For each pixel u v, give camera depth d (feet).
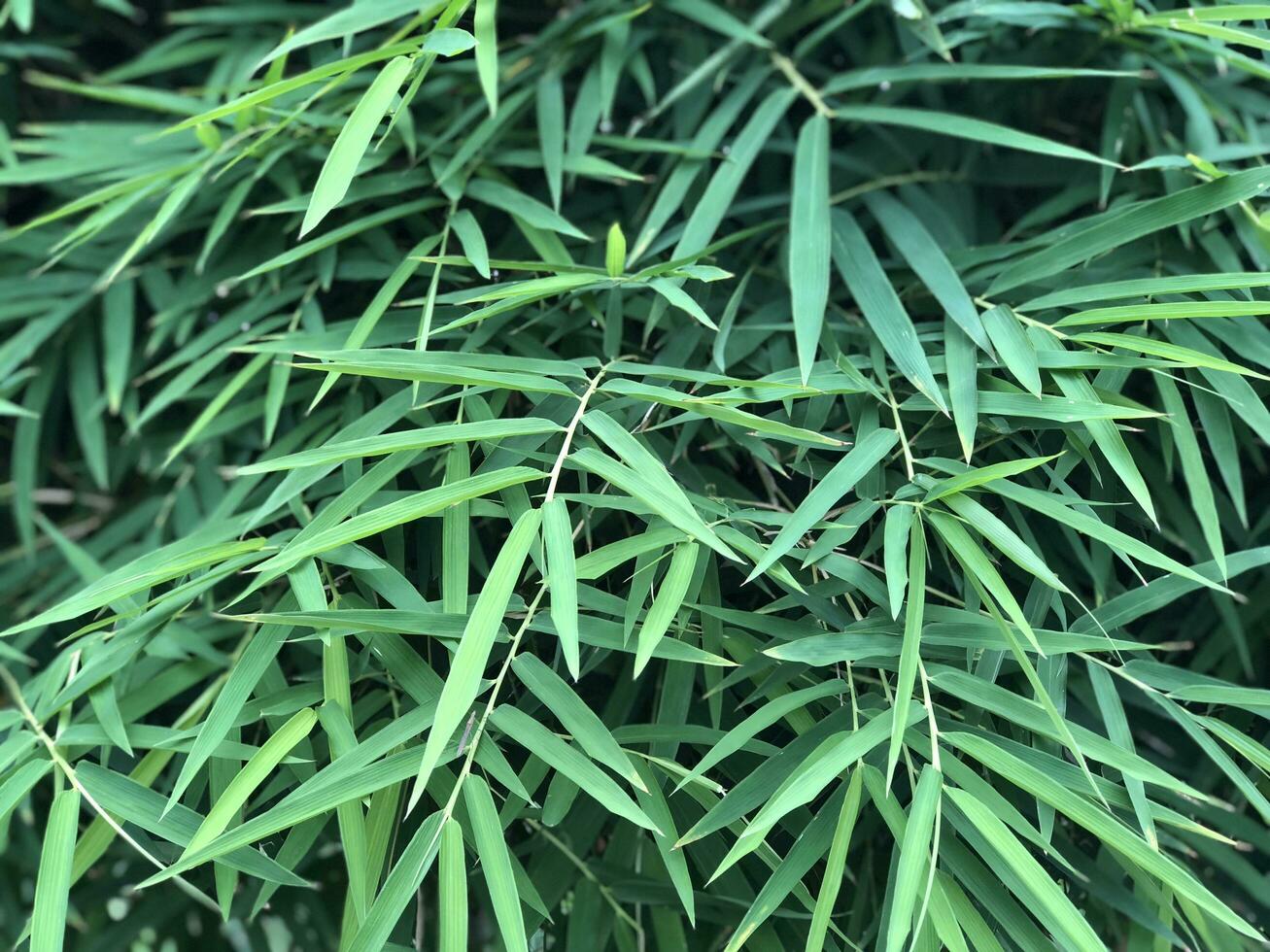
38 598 2.86
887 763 1.91
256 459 2.75
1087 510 2.17
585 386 2.12
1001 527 1.82
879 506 1.95
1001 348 2.05
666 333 2.46
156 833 1.93
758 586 2.19
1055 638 1.88
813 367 2.13
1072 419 1.92
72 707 2.36
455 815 1.96
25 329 2.82
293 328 2.47
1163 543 2.50
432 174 2.49
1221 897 2.46
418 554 2.14
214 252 2.74
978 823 1.73
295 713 1.97
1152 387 2.40
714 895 2.14
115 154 2.72
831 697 2.04
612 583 2.17
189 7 3.41
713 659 1.82
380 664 2.16
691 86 2.61
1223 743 2.33
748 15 2.91
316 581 1.94
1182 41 2.39
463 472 2.01
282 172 2.60
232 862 1.87
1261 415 2.11
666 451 2.33
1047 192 2.85
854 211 2.67
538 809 2.08
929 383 2.02
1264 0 2.41
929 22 2.39
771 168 2.77
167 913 2.83
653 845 2.29
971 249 2.39
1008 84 2.73
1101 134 2.90
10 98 3.31
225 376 2.65
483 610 1.73
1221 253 2.30
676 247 2.33
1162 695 2.02
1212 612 2.48
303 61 3.07
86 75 3.01
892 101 2.73
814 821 1.86
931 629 1.90
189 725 2.29
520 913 1.70
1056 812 2.16
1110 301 2.25
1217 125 2.61
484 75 2.12
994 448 2.13
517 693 2.12
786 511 2.22
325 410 2.53
